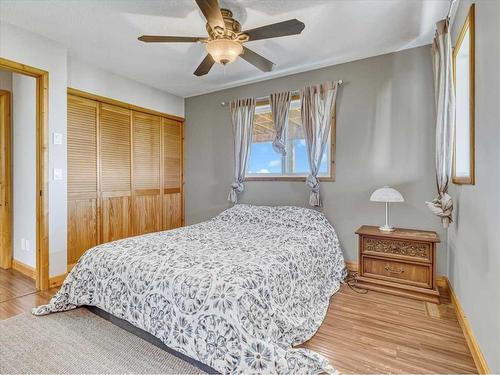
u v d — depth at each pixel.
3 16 2.39
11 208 3.42
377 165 3.12
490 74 1.55
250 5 2.24
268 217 3.32
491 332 1.50
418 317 2.24
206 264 1.84
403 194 2.99
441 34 2.28
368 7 2.27
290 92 3.56
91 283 2.12
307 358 1.62
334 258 3.04
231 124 4.14
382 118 3.08
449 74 2.28
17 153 3.33
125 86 3.74
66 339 1.91
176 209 4.55
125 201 3.79
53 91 2.81
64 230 2.93
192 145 4.57
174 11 2.32
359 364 1.68
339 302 2.51
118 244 2.31
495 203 1.47
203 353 1.52
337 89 3.30
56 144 2.85
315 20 2.44
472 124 1.85
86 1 2.19
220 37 1.98
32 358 1.72
